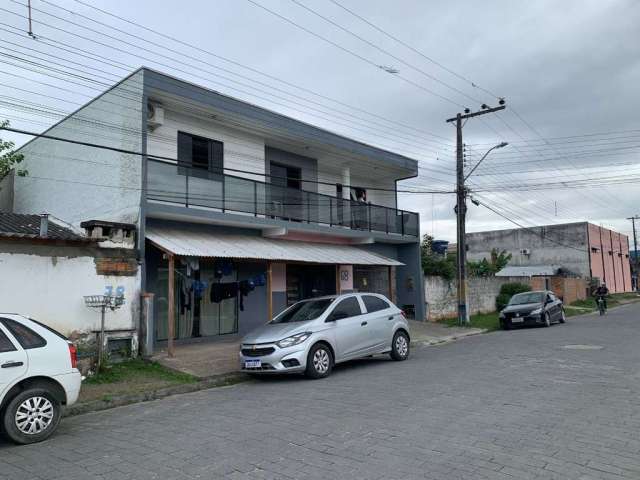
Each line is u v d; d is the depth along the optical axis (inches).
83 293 442.9
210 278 618.5
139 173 511.8
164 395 379.2
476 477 179.3
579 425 239.3
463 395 310.5
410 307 897.5
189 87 562.6
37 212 692.1
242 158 666.8
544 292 887.1
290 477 185.0
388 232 843.4
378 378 389.4
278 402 320.8
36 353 256.8
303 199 714.2
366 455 205.6
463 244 860.6
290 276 758.5
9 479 196.9
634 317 946.7
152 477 192.1
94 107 584.1
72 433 271.1
